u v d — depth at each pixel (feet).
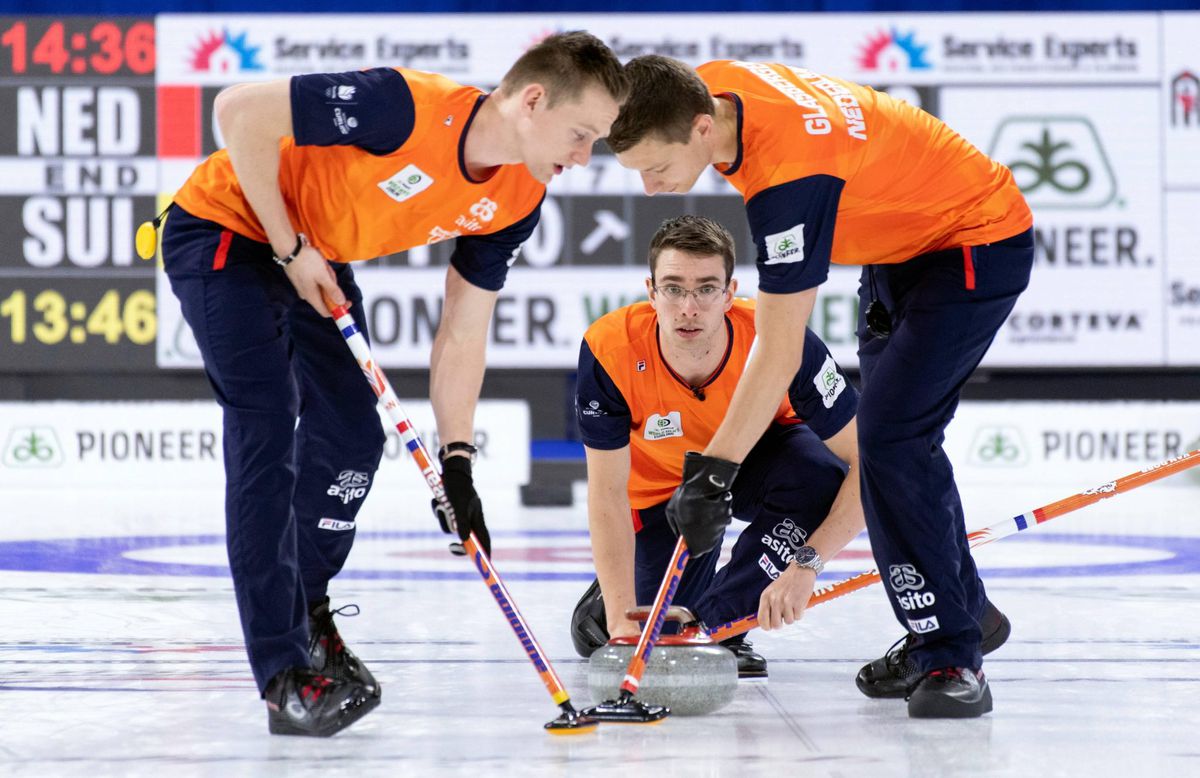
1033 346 74.90
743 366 27.76
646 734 20.63
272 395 20.77
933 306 22.52
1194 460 24.56
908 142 22.13
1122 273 74.49
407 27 73.77
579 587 38.73
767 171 20.92
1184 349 74.59
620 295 74.13
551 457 76.74
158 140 73.51
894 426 22.39
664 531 29.68
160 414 73.36
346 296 23.18
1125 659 27.37
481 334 23.12
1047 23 73.82
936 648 22.52
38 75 73.31
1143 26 73.82
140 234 21.98
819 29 73.41
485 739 20.25
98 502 65.87
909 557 22.59
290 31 73.72
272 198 20.67
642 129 20.36
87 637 29.78
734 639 26.63
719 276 25.96
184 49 73.51
